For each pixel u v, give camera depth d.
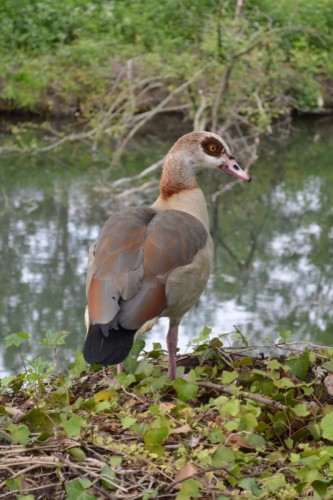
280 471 6.23
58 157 20.34
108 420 6.76
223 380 7.06
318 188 19.14
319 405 7.07
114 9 24.56
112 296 6.75
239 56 20.47
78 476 6.09
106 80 21.89
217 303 13.59
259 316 13.06
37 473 6.14
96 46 22.55
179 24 23.72
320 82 22.78
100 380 7.55
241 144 21.02
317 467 6.05
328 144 21.44
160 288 6.98
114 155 19.72
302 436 6.70
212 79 20.92
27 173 19.55
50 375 7.76
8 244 15.48
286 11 23.80
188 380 7.07
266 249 16.12
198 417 6.75
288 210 18.05
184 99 21.30
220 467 5.98
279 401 6.88
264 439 6.62
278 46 22.39
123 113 20.92
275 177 19.73
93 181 18.94
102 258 7.04
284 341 7.95
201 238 7.39
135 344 7.48
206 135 8.38
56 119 21.83
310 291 14.05
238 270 15.12
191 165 8.27
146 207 7.67
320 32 23.59
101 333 6.57
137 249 7.08
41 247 15.40
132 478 6.09
